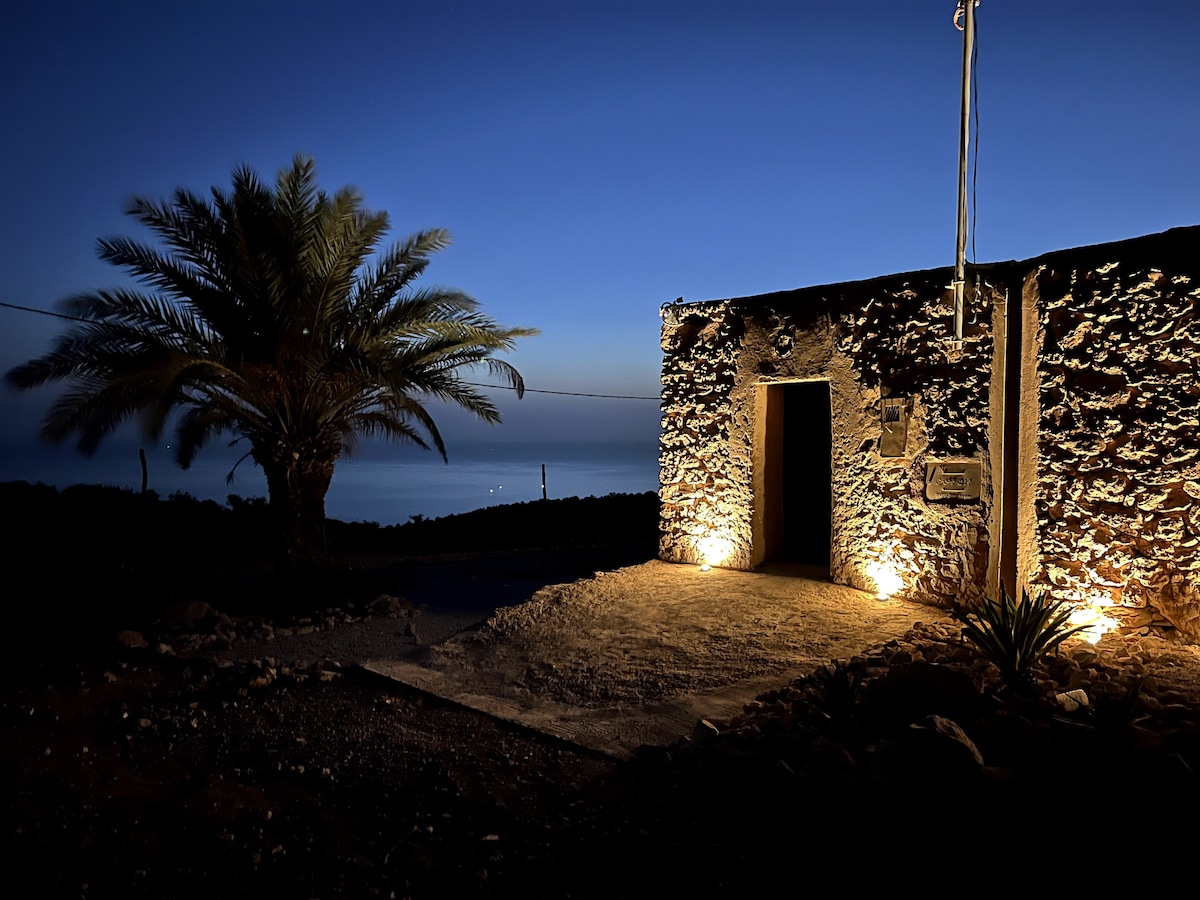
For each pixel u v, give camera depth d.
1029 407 6.02
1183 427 5.31
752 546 7.91
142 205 8.29
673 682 5.37
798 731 4.07
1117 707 3.67
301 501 9.60
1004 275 6.15
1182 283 5.30
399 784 4.20
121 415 8.43
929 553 6.59
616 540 14.60
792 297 7.51
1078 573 5.79
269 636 7.11
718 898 2.93
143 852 3.50
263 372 8.90
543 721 4.93
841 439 7.16
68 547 11.41
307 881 3.27
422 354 9.37
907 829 3.16
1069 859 2.83
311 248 8.75
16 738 4.68
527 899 3.06
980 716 3.96
